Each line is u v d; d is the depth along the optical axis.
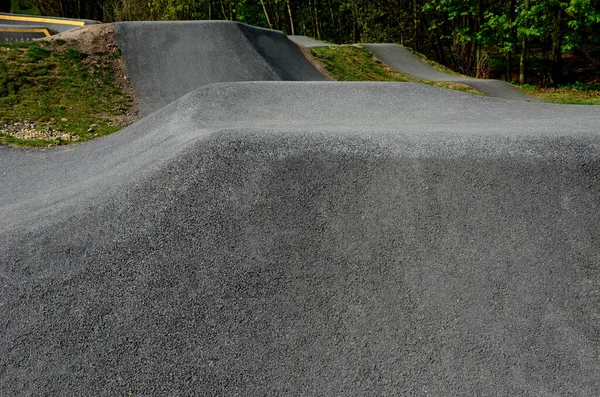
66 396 2.57
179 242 3.47
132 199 3.86
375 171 3.98
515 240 3.48
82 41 11.61
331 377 2.66
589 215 3.62
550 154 4.05
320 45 19.50
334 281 3.22
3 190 5.70
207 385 2.62
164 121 7.09
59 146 7.77
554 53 17.95
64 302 3.11
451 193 3.79
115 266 3.33
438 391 2.58
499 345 2.83
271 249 3.42
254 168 3.96
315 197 3.77
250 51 12.82
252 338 2.88
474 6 18.52
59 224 3.76
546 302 3.09
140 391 2.59
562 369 2.70
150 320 2.99
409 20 22.91
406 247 3.44
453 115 6.90
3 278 3.30
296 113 7.05
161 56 11.96
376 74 16.25
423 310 3.04
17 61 10.09
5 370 2.71
